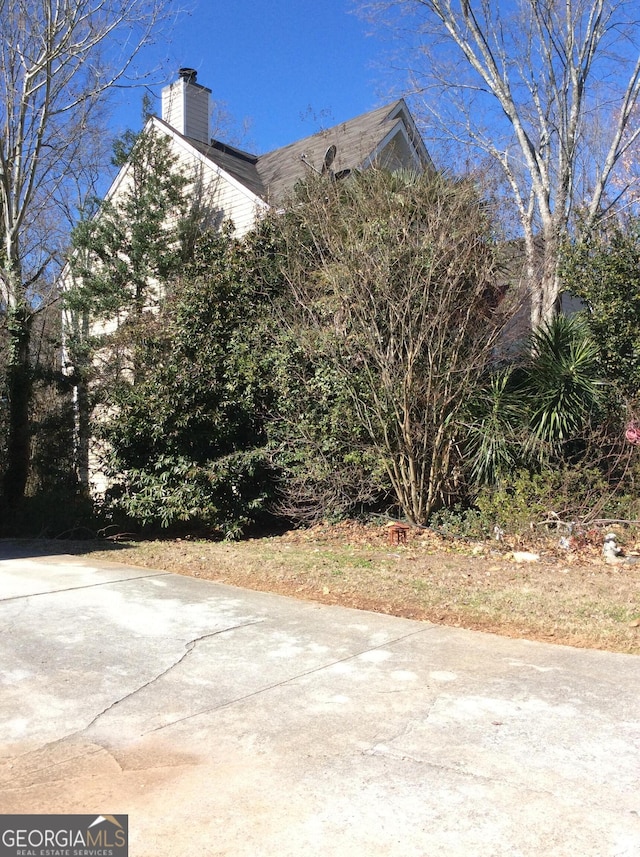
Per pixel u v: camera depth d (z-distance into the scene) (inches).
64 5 514.6
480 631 216.7
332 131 623.5
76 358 587.2
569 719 152.1
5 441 513.7
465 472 375.6
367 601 251.1
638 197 596.4
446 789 124.0
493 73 545.0
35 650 200.5
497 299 371.9
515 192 508.4
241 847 108.9
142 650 200.1
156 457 414.6
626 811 116.6
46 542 400.5
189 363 412.2
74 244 617.9
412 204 377.1
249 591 269.1
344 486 393.4
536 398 374.3
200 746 142.6
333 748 140.3
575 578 279.1
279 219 450.6
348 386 369.7
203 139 727.1
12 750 142.3
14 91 535.5
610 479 372.8
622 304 367.2
